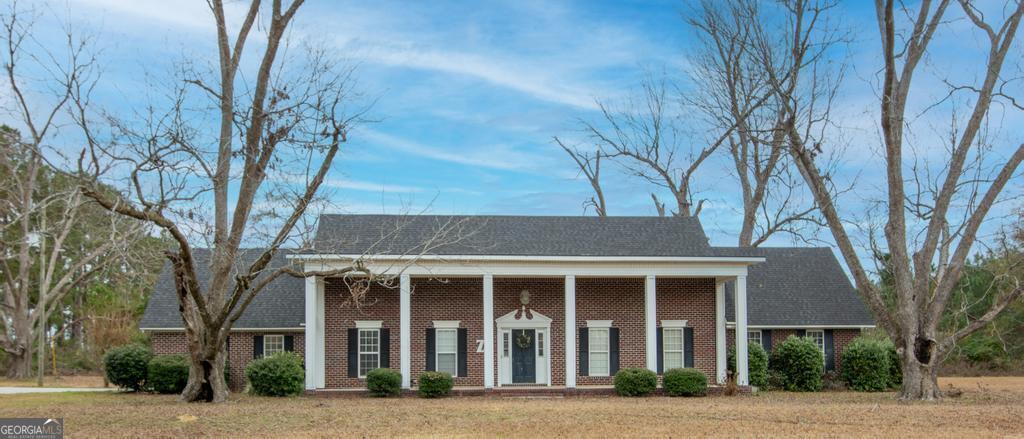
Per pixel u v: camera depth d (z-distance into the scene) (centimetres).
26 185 3931
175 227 2717
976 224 3142
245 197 2970
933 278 3903
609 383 3778
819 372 3806
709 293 3862
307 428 2311
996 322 5566
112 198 2767
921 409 2788
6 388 4125
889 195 3281
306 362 3478
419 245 3503
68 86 2630
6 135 2836
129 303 5550
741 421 2430
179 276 2953
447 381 3431
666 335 3828
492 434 2155
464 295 3775
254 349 3772
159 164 2670
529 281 3806
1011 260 3619
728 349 3931
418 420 2473
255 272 2939
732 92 4950
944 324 5734
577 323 3806
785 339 4025
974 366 5638
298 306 3841
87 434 2183
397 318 3725
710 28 4547
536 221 3906
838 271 4312
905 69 3225
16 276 5700
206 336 3055
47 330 6316
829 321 4012
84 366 6116
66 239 5534
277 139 2903
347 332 3706
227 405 2961
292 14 2986
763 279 4234
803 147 3341
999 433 2155
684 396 3491
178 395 3481
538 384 3750
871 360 3831
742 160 5400
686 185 5825
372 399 3338
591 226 3888
